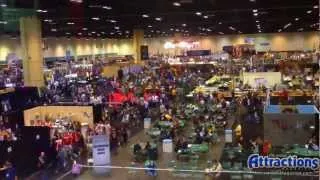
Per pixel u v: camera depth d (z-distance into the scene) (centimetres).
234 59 3553
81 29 3381
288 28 4184
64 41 4422
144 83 2692
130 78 2900
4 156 1266
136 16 2270
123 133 1639
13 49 3700
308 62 3023
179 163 1345
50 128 1423
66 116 1759
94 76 3078
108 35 4612
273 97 1902
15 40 3719
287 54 3988
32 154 1329
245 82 2431
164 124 1717
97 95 2284
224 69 3130
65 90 2461
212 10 1988
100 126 1617
